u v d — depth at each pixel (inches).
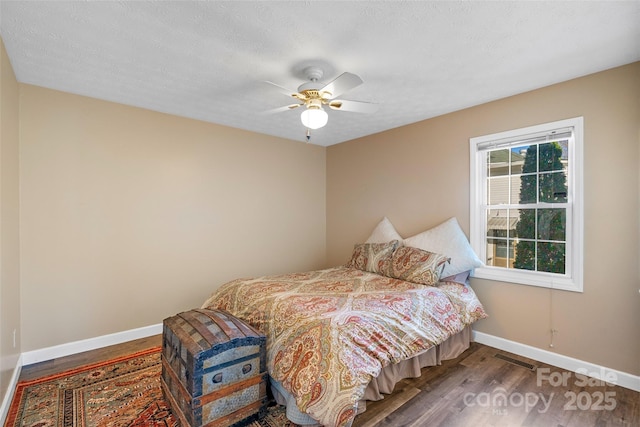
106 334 120.9
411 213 148.7
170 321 83.4
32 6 66.0
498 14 68.5
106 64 91.9
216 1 64.6
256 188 165.5
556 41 79.0
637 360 89.5
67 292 112.7
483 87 107.3
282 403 83.2
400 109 128.7
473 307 113.4
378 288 110.6
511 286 114.9
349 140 180.7
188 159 141.5
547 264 109.0
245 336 74.7
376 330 82.0
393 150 156.9
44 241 108.3
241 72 96.5
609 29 73.8
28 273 105.3
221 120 144.9
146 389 90.0
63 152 111.8
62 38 78.5
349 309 87.1
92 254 117.9
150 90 110.8
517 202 116.2
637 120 89.5
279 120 144.9
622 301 92.0
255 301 98.5
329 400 65.9
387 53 84.8
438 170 137.6
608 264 94.4
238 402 73.2
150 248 131.4
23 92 104.4
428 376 97.1
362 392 68.2
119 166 123.5
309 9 67.1
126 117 125.0
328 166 194.5
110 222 121.6
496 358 109.8
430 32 75.2
